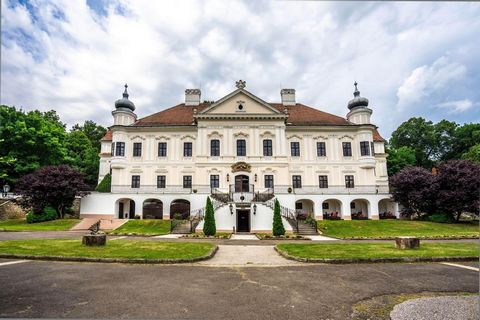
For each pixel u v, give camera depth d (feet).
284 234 85.76
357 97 138.31
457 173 102.78
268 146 124.36
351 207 124.77
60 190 103.04
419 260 40.81
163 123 132.67
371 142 129.70
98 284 27.45
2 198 115.34
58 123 192.13
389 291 26.40
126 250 45.03
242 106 125.80
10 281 27.86
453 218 104.94
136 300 23.12
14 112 127.65
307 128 130.62
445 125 204.03
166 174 127.03
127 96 139.33
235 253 49.24
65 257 38.96
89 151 188.44
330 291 26.27
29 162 126.72
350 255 42.52
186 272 33.35
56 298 23.15
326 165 128.88
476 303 22.72
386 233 85.76
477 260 41.42
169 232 88.17
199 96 149.69
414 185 108.37
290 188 112.37
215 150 123.65
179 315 20.21
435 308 21.62
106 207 111.86
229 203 99.76
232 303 22.85
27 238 63.72
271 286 27.73
